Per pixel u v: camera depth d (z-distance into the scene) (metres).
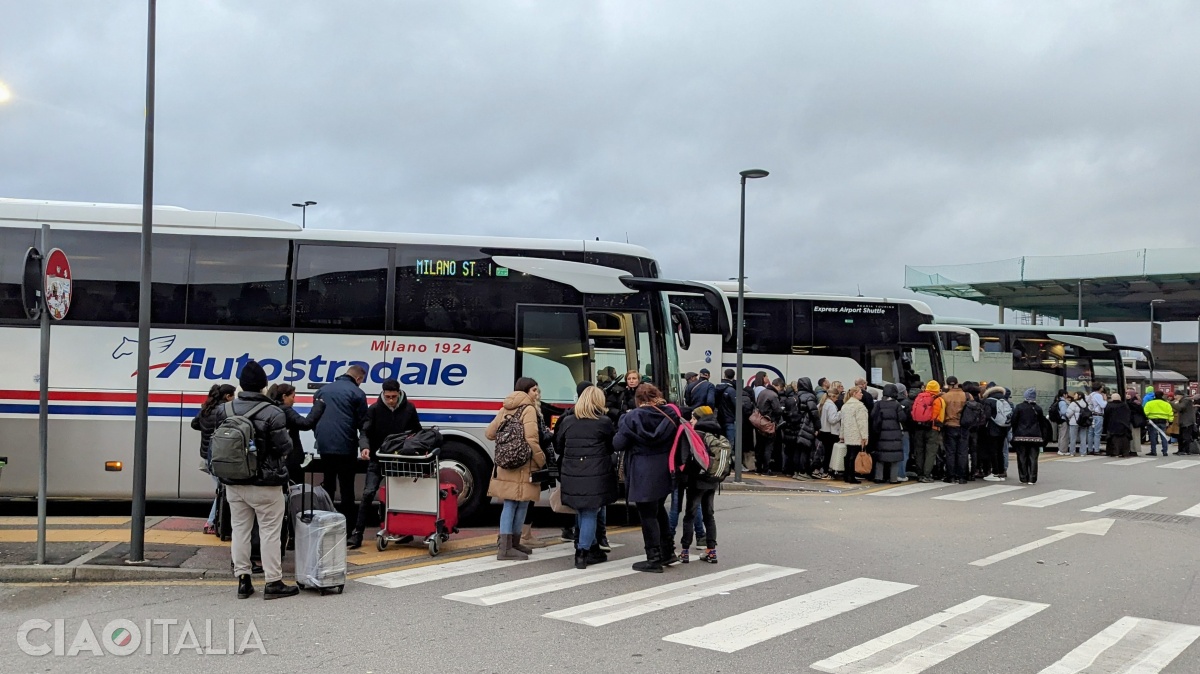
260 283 10.91
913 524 11.76
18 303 10.69
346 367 10.86
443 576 8.23
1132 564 9.28
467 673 5.45
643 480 8.42
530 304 11.20
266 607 7.01
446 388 10.93
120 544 8.59
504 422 8.87
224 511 8.79
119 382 10.68
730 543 10.17
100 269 10.80
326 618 6.70
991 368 25.78
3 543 8.57
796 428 16.88
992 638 6.39
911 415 17.27
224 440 6.95
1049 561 9.37
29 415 10.60
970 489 16.11
